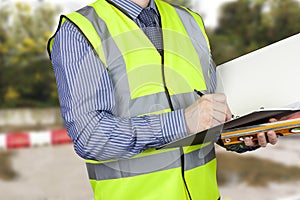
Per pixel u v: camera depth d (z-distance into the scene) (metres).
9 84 11.03
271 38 10.98
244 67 2.09
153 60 1.84
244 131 1.77
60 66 1.81
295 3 10.92
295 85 2.00
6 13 11.06
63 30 1.83
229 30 11.05
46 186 5.77
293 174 5.81
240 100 2.05
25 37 11.15
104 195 1.89
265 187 5.40
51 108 10.72
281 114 1.73
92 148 1.77
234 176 5.80
